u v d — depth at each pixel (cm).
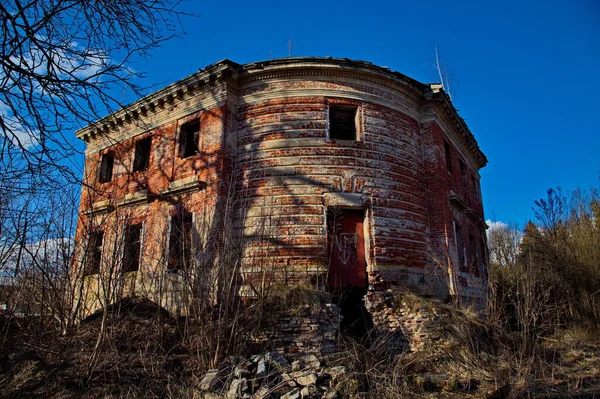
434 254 1496
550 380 954
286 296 1097
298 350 1012
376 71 1488
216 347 925
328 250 1327
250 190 1388
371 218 1365
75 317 1070
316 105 1441
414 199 1488
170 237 1471
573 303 1535
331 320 1067
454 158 1875
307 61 1448
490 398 825
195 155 1503
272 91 1467
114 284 1026
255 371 825
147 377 859
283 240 1313
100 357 889
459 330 1080
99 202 1795
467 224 1875
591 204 1961
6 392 795
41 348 902
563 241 1817
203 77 1514
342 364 871
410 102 1603
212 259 1188
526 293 1180
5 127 592
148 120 1739
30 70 615
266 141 1425
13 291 981
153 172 1639
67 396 788
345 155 1400
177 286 1219
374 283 1308
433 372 972
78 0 623
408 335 1159
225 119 1457
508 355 984
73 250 1057
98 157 1933
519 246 1792
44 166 645
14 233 928
